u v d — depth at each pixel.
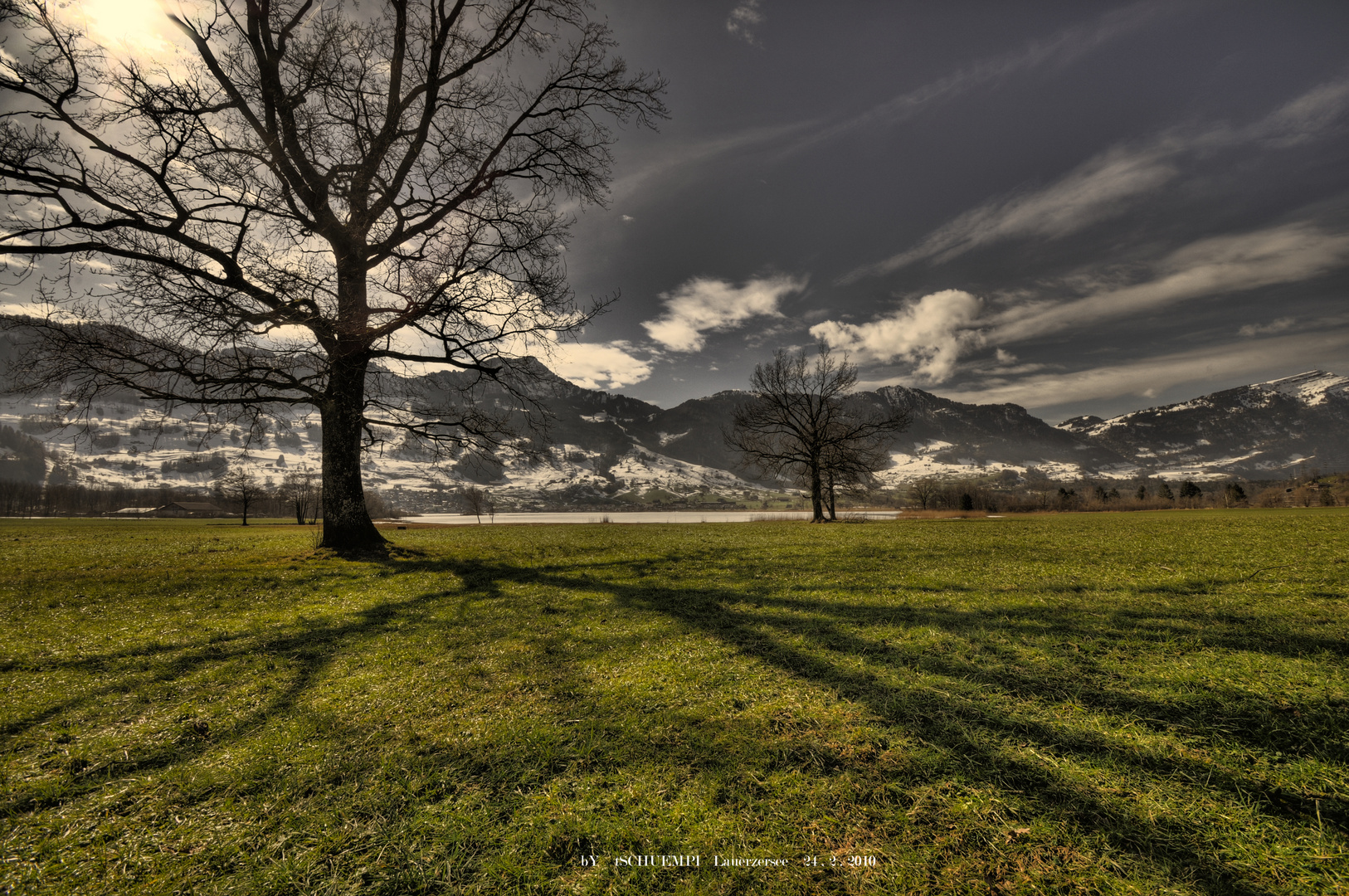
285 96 15.10
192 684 6.01
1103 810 3.23
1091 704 4.70
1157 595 8.83
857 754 4.00
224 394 14.62
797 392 44.97
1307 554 12.89
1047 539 19.30
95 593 11.06
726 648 6.72
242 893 2.87
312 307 14.65
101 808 3.67
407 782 3.88
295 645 7.49
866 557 14.97
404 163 16.81
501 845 3.19
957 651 6.25
